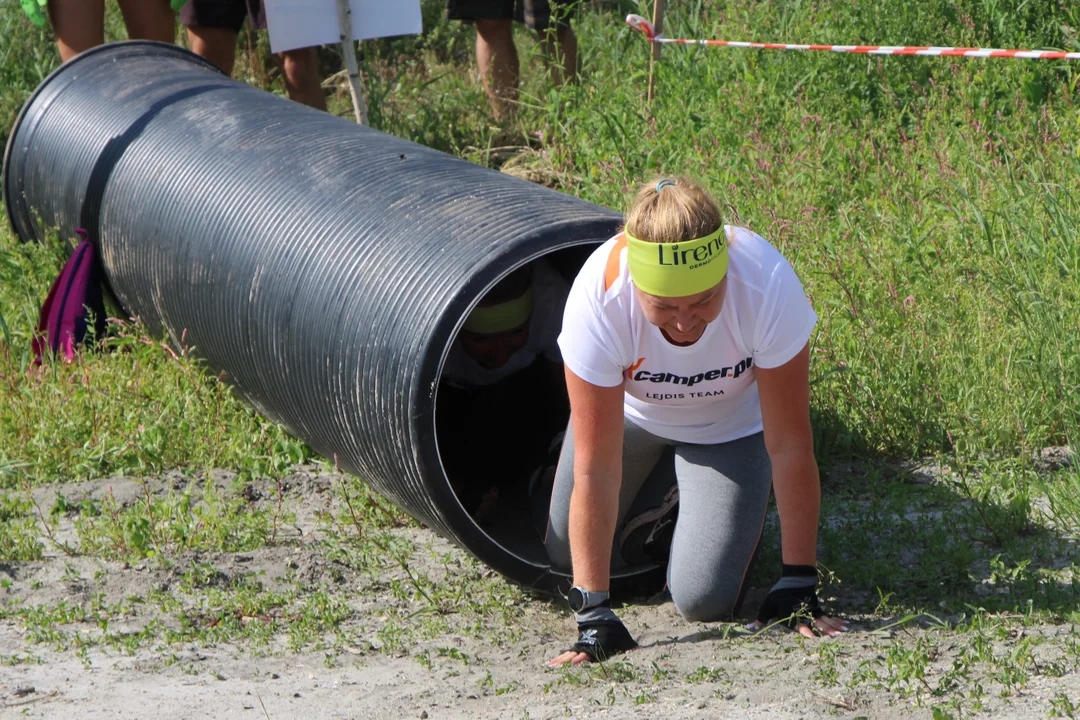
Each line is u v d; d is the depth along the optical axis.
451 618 14.98
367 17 31.53
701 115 31.14
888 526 16.23
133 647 14.02
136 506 18.22
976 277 21.47
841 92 31.34
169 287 20.83
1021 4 31.48
